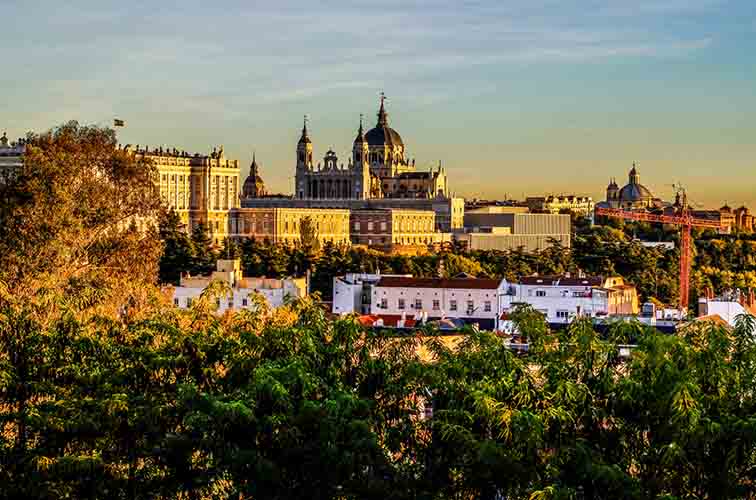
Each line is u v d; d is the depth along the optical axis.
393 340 153.75
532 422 127.00
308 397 137.12
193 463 137.75
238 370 147.75
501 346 145.75
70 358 154.75
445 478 135.38
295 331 150.25
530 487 126.81
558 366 141.75
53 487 134.50
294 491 132.50
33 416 137.38
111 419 139.25
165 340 157.75
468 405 135.50
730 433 127.75
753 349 142.25
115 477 140.25
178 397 137.75
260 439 132.12
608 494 127.44
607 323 158.25
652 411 133.62
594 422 135.62
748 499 129.50
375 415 140.50
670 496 121.25
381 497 132.25
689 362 137.75
